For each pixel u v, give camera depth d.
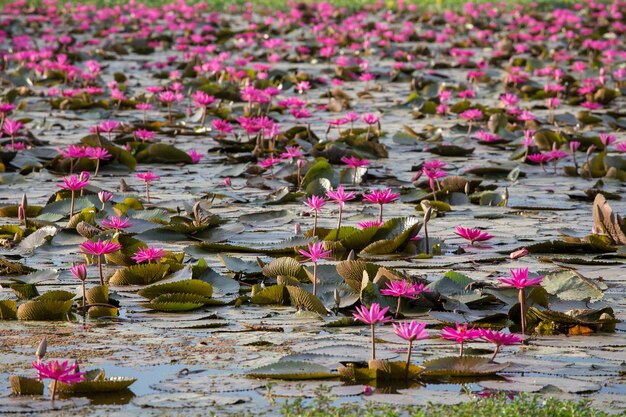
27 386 5.52
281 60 32.47
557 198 12.45
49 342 6.50
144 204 11.58
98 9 48.16
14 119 18.50
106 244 7.54
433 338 6.65
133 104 21.83
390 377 5.80
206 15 46.84
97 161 13.65
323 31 39.75
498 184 13.56
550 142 16.55
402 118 20.67
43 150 15.36
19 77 25.98
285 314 7.32
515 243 9.80
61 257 9.15
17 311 7.16
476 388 5.62
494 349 6.38
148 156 15.25
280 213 11.04
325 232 9.59
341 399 5.41
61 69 26.16
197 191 12.69
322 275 8.05
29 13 46.09
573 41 36.12
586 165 14.12
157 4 49.66
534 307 7.04
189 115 20.45
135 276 8.09
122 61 32.22
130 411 5.21
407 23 42.03
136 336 6.67
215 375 5.82
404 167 14.95
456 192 12.36
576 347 6.47
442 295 7.49
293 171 13.71
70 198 11.30
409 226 9.30
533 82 25.47
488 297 7.42
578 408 5.13
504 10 47.19
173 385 5.61
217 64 25.83
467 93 21.86
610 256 9.30
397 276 7.35
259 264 8.23
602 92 22.86
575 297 7.55
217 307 7.54
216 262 8.94
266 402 5.35
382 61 32.75
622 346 6.50
